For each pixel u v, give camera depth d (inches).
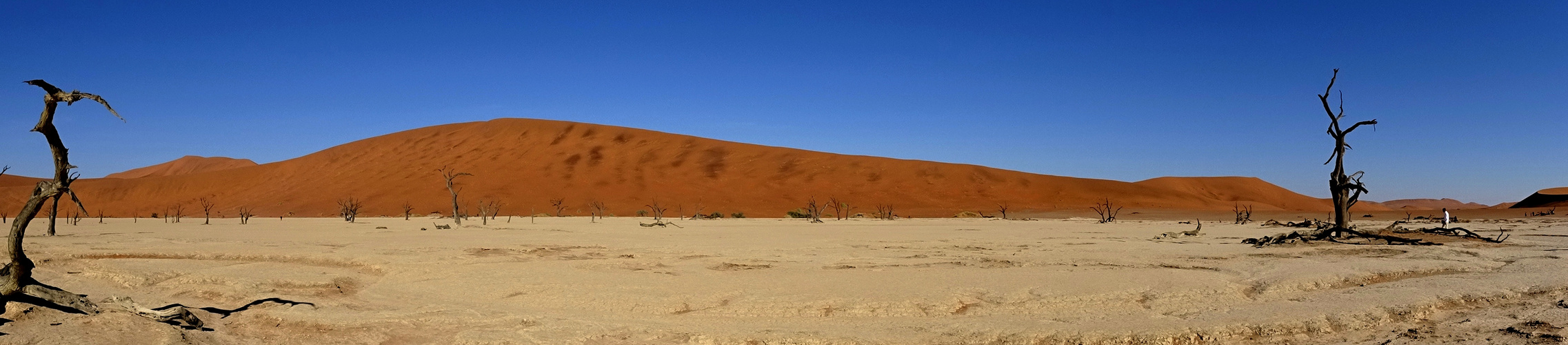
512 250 810.8
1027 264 652.1
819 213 3469.5
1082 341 338.3
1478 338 336.8
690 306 432.1
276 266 645.9
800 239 1067.9
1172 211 3666.3
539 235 1208.8
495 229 1485.0
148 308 375.6
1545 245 850.8
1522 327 350.9
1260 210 4008.4
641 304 437.7
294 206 4114.2
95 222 2124.8
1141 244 934.4
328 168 5059.1
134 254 758.5
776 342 341.7
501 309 431.5
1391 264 609.9
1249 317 376.5
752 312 417.7
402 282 543.8
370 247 843.4
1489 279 506.6
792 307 422.0
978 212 3631.9
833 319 394.9
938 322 375.2
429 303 457.1
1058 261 681.6
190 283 533.6
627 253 784.3
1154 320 374.3
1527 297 438.9
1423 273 565.3
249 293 485.1
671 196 4062.5
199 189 4913.9
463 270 591.2
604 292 475.2
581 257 732.7
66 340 319.3
